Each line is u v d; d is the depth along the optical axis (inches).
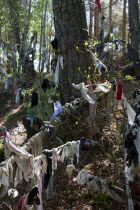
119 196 124.6
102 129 171.3
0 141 197.5
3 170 88.8
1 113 395.5
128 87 203.9
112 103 171.2
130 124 122.7
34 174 107.4
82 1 208.8
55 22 210.5
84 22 209.5
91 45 213.0
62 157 114.5
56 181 161.5
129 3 453.4
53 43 208.2
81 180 122.3
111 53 211.6
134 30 423.2
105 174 153.3
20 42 479.2
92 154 174.9
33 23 564.1
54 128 126.5
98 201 137.8
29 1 529.7
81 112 189.6
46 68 454.9
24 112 354.3
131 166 117.7
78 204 139.9
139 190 121.6
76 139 179.9
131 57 281.7
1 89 441.4
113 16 724.0
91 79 200.2
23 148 103.7
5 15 502.0
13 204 143.3
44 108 183.9
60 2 204.5
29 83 382.0
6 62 454.0
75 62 203.8
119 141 149.3
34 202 109.9
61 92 206.4
